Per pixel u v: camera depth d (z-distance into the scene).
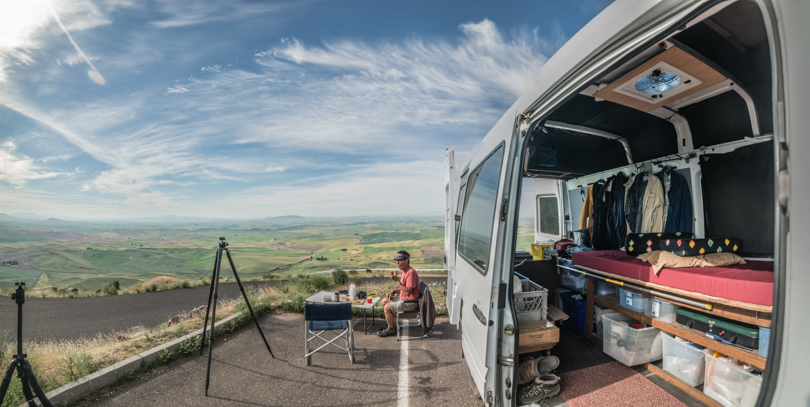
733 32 2.59
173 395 4.01
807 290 0.87
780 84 0.94
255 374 4.53
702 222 4.25
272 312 7.63
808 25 0.89
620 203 5.52
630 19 1.51
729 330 2.68
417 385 4.12
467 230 4.07
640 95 3.57
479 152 4.07
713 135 4.12
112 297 12.97
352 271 14.96
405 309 5.80
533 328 3.26
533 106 2.39
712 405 2.75
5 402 3.61
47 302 12.07
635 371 3.43
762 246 3.65
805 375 0.86
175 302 11.40
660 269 3.28
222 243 4.43
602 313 4.12
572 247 5.76
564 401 2.91
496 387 2.63
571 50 1.96
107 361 4.65
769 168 3.58
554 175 6.37
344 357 5.06
